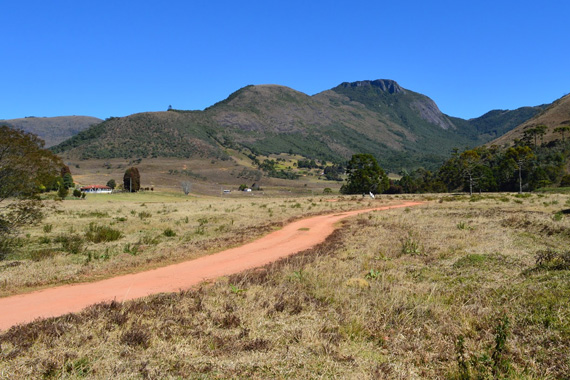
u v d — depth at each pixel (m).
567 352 5.14
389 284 8.91
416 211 28.78
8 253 14.11
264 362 5.24
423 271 10.30
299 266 11.33
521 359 5.09
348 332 6.35
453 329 6.22
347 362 5.29
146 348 5.88
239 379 4.84
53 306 8.40
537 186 77.31
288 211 32.09
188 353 5.64
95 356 5.59
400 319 6.84
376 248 13.99
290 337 6.15
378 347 5.87
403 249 13.20
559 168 88.56
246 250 15.15
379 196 63.25
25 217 15.14
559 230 15.18
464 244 13.61
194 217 27.75
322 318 7.04
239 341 6.02
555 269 8.81
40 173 15.30
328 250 14.29
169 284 10.22
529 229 16.36
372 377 4.81
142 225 23.17
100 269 11.70
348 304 7.66
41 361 5.32
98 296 9.12
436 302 7.53
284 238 18.05
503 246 12.77
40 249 15.27
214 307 7.76
